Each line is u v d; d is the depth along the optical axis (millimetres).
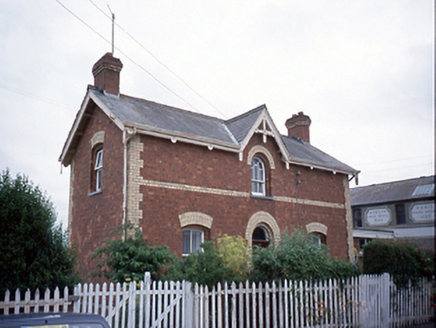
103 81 15367
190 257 9828
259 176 16922
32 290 7008
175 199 13703
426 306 12625
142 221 12789
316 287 9906
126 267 11062
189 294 8359
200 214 14227
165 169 13656
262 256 9930
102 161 14414
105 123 14555
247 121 16812
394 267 12008
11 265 6797
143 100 16250
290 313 9359
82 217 15188
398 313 11812
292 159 17422
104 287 7527
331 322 10023
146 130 13109
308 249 10344
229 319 9086
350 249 19297
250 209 15836
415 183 26906
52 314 4789
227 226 14945
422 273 12703
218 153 15273
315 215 18156
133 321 7707
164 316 8047
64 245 7566
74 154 16547
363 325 10703
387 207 26922
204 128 16188
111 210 13375
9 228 6984
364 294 10953
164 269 11734
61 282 7305
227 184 15289
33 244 7078
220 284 8828
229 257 9836
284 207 17031
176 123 15258
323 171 19078
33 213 7145
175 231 13500
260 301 8961
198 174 14500
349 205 19922
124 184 12781
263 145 16922
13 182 7348
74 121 15867
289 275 9773
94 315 4875
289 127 23172
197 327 8234
